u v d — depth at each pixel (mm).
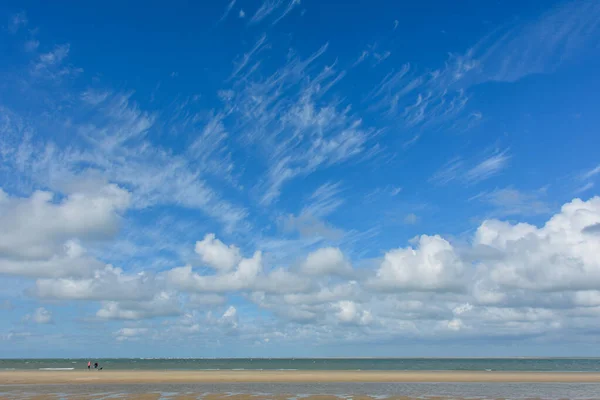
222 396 43500
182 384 57688
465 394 46562
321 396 43812
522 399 42469
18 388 52094
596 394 47312
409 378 70938
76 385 56031
